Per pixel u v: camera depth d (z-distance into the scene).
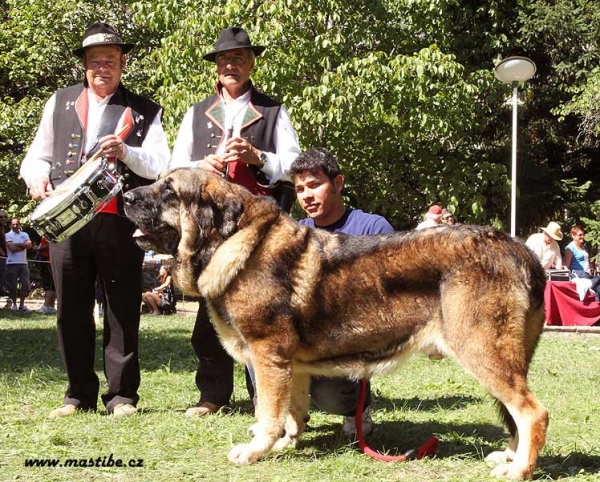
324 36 17.42
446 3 19.39
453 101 18.75
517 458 4.29
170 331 13.55
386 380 7.95
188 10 17.98
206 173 4.70
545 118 22.02
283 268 4.53
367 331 4.50
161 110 6.18
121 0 21.97
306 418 5.20
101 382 7.77
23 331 13.08
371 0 18.66
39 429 5.34
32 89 23.73
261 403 4.60
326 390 5.14
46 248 18.88
